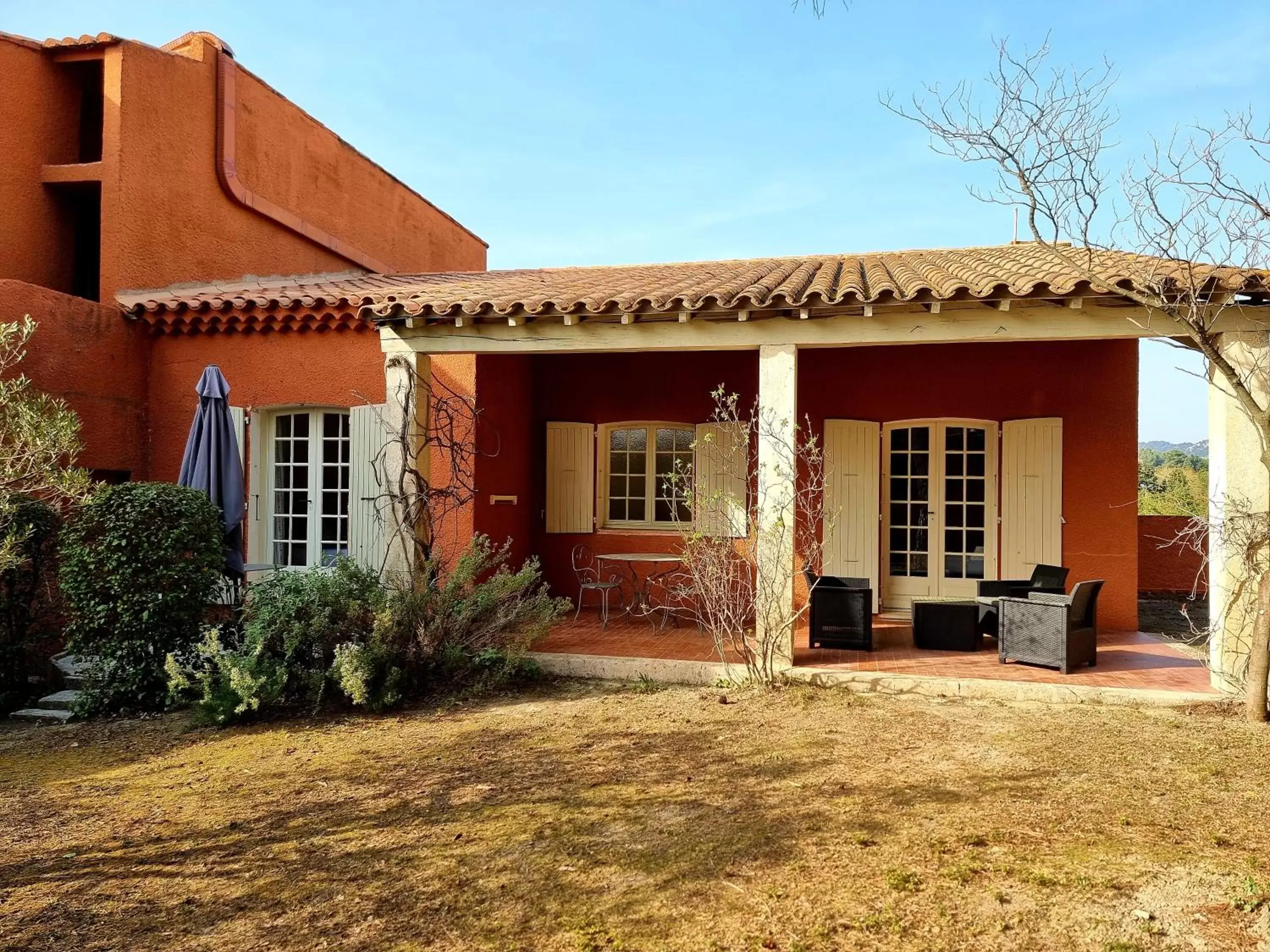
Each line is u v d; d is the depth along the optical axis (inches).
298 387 361.1
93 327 346.0
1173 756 194.1
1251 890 130.1
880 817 161.6
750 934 122.7
